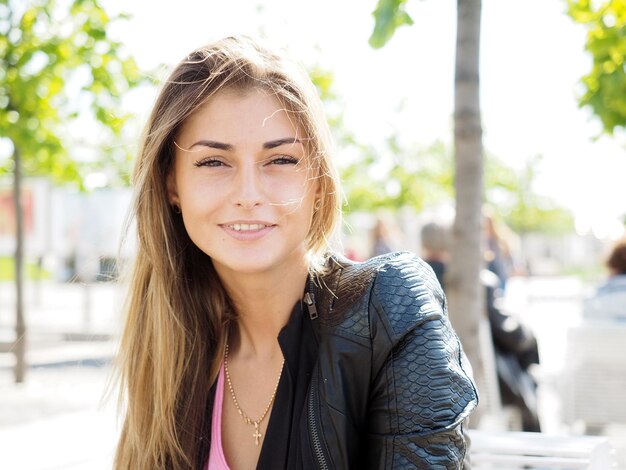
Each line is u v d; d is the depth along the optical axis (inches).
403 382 56.9
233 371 70.7
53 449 186.5
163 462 71.6
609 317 216.4
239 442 69.0
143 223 70.3
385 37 135.1
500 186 1481.3
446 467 55.1
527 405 188.5
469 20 131.7
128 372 73.7
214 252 63.9
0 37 283.1
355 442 59.6
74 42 283.7
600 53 200.1
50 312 605.9
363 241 845.2
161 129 64.1
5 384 295.3
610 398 193.0
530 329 191.3
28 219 704.4
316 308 63.9
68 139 323.3
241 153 61.9
